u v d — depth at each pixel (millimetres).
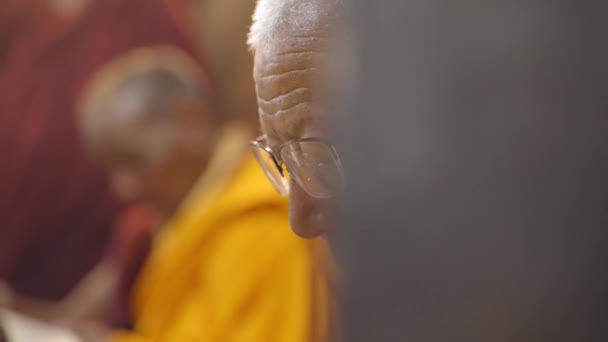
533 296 338
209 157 2721
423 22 351
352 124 375
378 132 361
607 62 330
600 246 333
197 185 2729
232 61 3197
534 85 334
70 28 3398
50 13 3469
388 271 357
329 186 965
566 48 331
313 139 963
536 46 333
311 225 1042
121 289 2969
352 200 373
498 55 337
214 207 2365
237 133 2832
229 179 2586
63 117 3441
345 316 381
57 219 3484
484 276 343
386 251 357
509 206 339
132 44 3264
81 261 3455
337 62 412
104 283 3395
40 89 3504
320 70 947
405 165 353
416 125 352
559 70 332
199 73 3197
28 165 3504
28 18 3484
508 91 337
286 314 2135
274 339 2143
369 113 366
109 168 3000
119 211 3346
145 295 2621
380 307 360
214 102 3000
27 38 3494
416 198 351
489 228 341
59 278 3482
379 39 364
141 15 3303
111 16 3318
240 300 2189
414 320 353
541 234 337
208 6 3289
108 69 3258
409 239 352
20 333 2467
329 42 938
